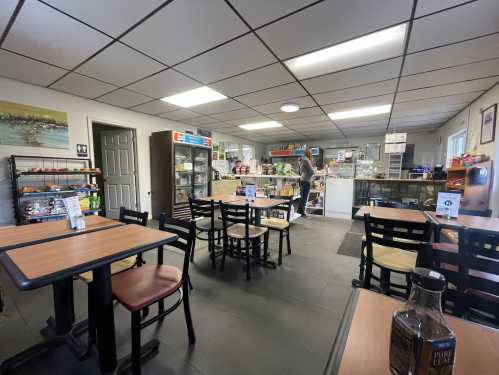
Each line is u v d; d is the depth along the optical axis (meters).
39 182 3.07
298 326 1.62
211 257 2.69
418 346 0.44
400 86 2.96
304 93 3.26
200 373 1.25
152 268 1.50
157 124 4.79
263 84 2.93
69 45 2.03
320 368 1.28
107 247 1.20
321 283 2.23
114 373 1.24
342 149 7.75
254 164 5.62
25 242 1.31
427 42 1.95
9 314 1.73
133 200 4.45
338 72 2.56
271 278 2.33
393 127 5.75
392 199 4.71
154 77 2.72
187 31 1.83
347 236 3.77
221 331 1.57
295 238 3.67
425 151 6.30
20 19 1.66
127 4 1.53
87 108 3.57
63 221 1.87
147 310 1.75
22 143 2.91
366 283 1.78
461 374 0.49
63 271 0.93
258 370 1.26
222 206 2.47
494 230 1.59
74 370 1.27
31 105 2.96
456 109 4.02
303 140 8.26
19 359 1.29
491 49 2.05
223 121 5.21
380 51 2.11
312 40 1.95
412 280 0.53
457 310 0.90
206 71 2.55
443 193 2.12
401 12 1.59
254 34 1.87
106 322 1.21
